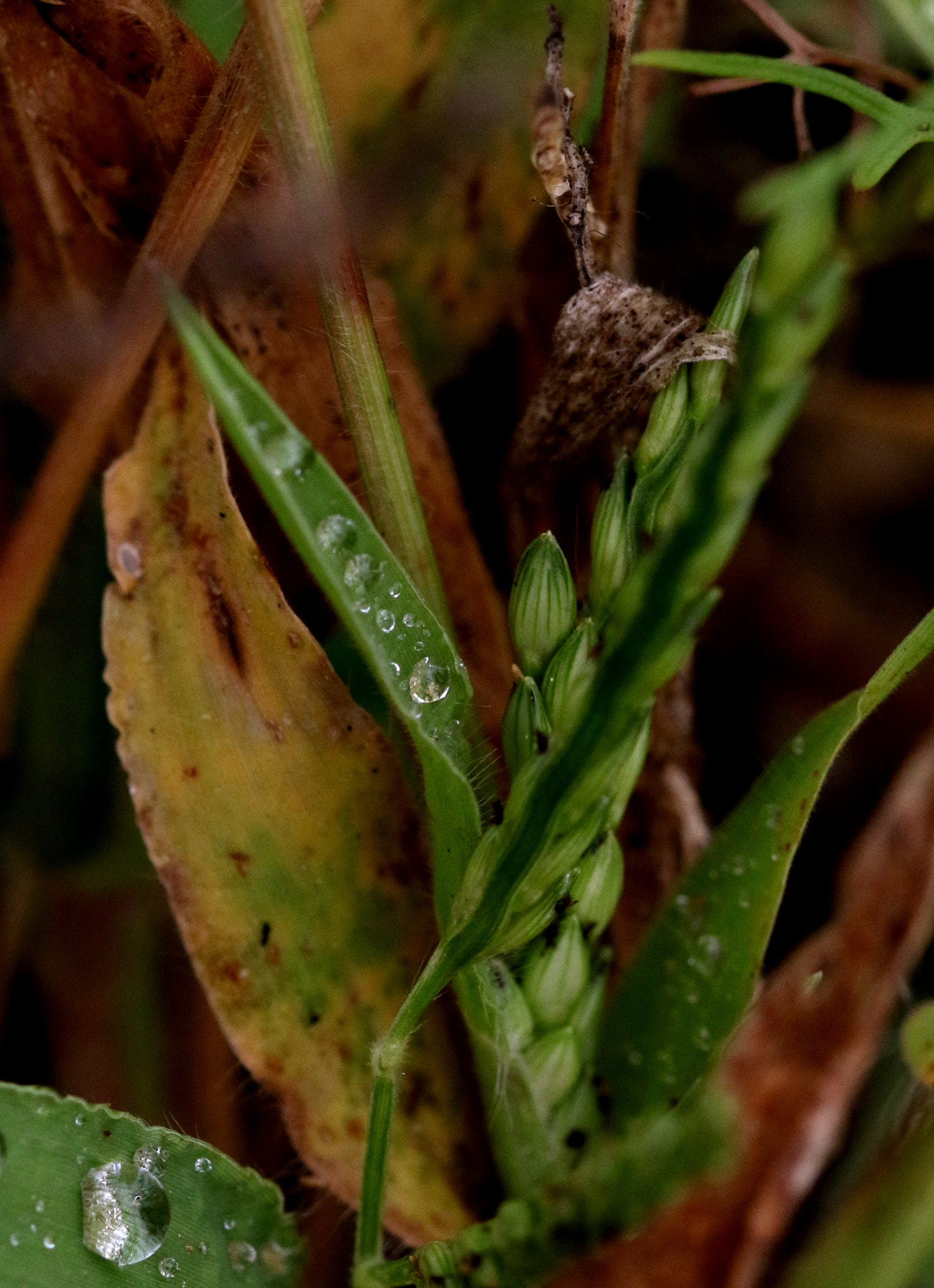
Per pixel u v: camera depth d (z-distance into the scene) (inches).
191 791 4.0
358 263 4.0
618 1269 3.6
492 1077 4.0
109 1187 3.8
